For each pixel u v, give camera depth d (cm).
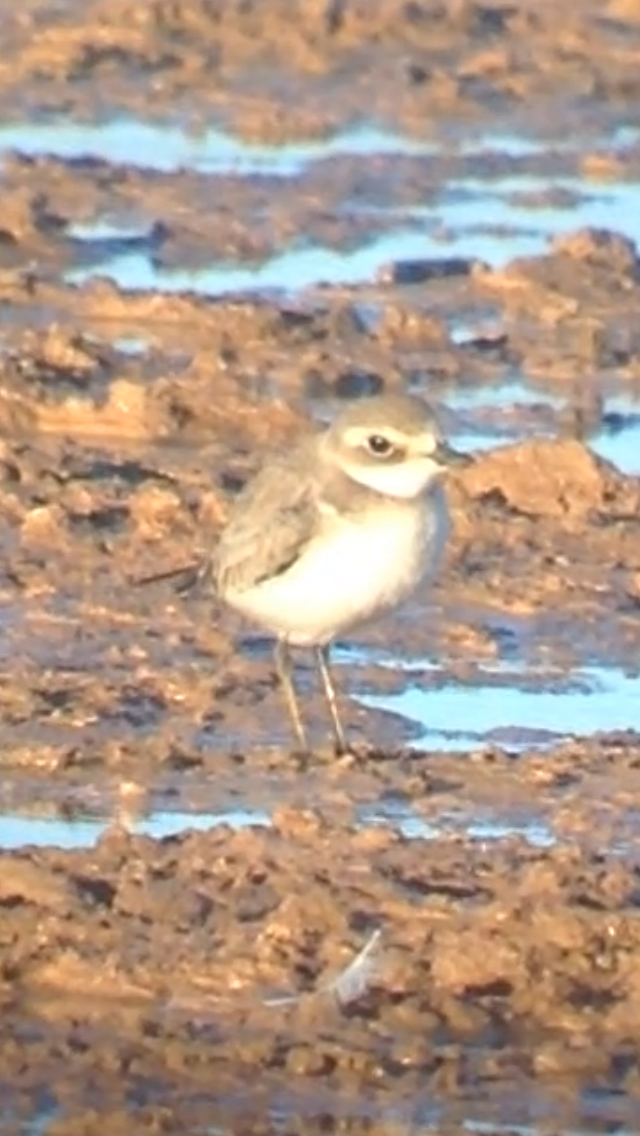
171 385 2739
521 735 2072
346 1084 1588
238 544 1998
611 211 3584
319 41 4225
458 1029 1644
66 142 3775
